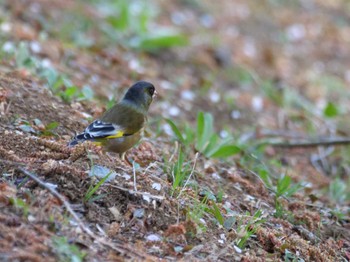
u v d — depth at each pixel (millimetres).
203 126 11859
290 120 17562
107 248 7844
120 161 9609
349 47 25203
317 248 9352
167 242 8320
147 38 19062
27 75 12359
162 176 9914
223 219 9250
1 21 15867
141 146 11039
